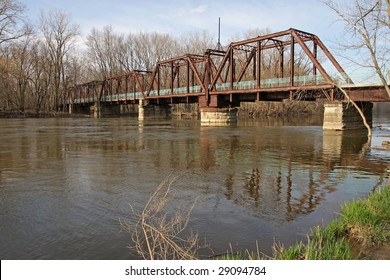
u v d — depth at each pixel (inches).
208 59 1622.8
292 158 629.3
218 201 351.6
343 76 1053.2
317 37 1263.5
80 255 227.0
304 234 260.5
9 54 2682.1
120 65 3671.3
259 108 2775.6
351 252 211.0
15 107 2783.0
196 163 575.8
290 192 389.4
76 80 3676.2
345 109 1145.4
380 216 260.8
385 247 219.0
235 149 754.8
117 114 3139.8
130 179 450.3
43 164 557.3
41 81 3053.6
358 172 501.4
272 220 293.9
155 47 3538.4
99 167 534.0
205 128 1424.7
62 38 3056.1
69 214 309.4
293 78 1214.9
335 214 309.6
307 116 2805.1
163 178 458.0
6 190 391.9
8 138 979.9
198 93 1640.0
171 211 318.0
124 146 802.2
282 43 1418.6
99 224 283.1
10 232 267.7
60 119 2420.0
